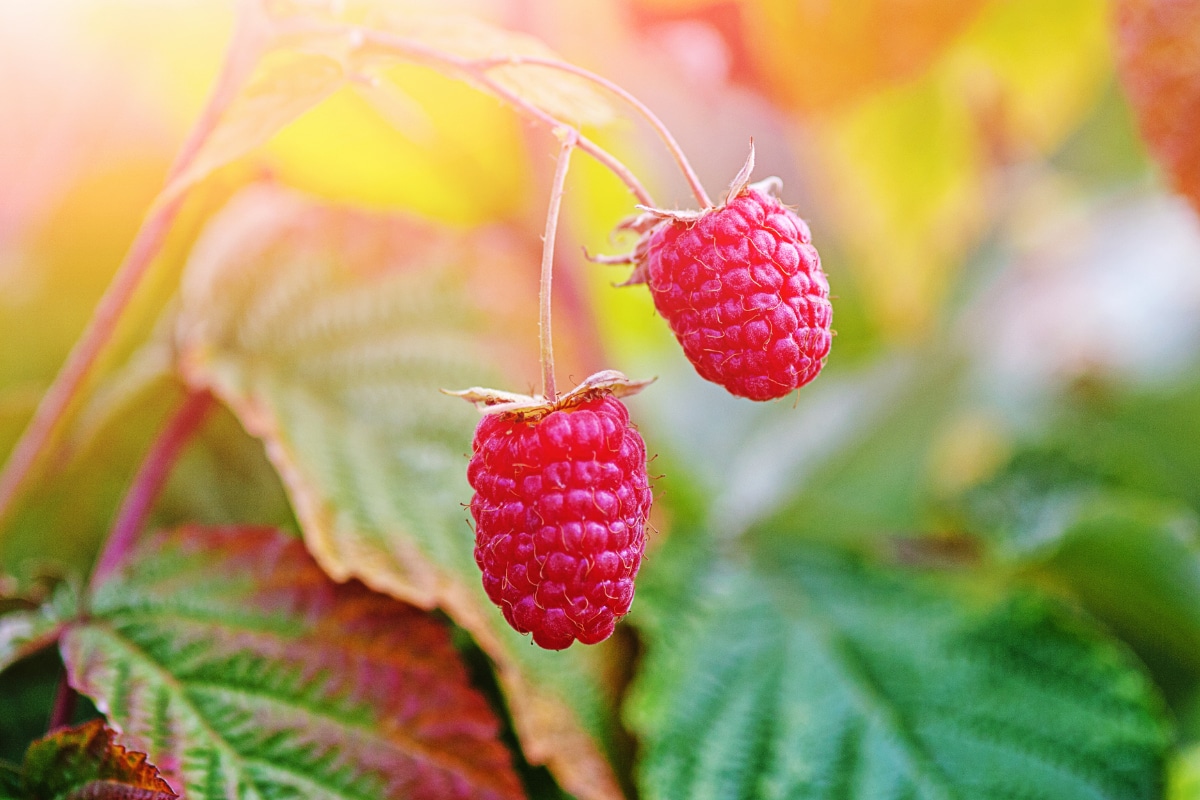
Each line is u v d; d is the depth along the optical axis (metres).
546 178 0.38
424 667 0.32
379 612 0.32
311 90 0.30
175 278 0.36
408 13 0.32
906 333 0.49
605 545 0.30
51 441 0.32
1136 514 0.38
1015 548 0.40
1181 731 0.39
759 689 0.35
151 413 0.35
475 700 0.31
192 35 0.37
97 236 0.38
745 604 0.37
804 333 0.30
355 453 0.34
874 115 0.47
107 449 0.35
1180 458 0.60
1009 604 0.36
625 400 0.39
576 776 0.32
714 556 0.38
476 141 0.38
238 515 0.35
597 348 0.38
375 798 0.31
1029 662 0.36
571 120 0.31
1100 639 0.36
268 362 0.35
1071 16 0.46
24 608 0.32
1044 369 0.66
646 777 0.34
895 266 0.50
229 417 0.36
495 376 0.36
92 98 0.38
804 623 0.37
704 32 0.44
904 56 0.42
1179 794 0.35
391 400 0.35
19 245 0.38
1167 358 0.70
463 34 0.32
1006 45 0.47
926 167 0.49
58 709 0.31
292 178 0.37
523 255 0.37
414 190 0.38
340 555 0.32
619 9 0.43
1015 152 0.57
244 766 0.30
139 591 0.32
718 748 0.34
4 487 0.32
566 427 0.30
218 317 0.34
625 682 0.35
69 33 0.38
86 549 0.35
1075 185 0.67
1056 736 0.35
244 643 0.31
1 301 0.37
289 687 0.31
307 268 0.35
